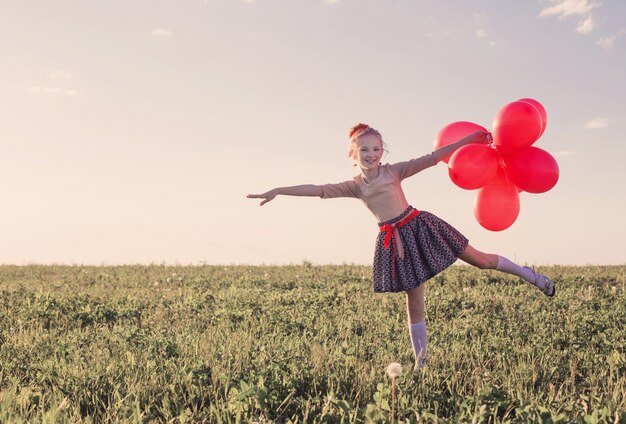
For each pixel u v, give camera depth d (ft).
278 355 16.40
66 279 43.70
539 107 17.53
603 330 21.54
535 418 11.29
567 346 19.27
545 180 17.31
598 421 11.07
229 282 41.04
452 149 17.92
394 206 17.83
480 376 14.80
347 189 18.52
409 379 14.03
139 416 11.71
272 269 49.21
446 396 13.65
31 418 11.94
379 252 18.10
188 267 52.85
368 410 10.53
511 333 20.70
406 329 22.50
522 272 18.80
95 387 13.80
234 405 11.98
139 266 54.19
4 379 15.40
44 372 15.56
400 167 17.99
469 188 17.34
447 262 17.56
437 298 28.55
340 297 31.14
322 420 11.80
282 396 13.32
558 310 25.81
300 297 30.91
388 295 30.91
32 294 32.58
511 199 18.22
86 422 11.71
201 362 15.20
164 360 16.02
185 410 12.43
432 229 17.69
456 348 17.72
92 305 28.99
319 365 15.17
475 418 10.94
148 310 28.14
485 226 18.60
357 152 17.90
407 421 11.28
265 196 18.38
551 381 14.88
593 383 14.73
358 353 17.72
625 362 15.89
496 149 17.79
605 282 35.73
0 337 21.35
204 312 27.04
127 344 19.08
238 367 15.42
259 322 24.30
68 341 19.84
